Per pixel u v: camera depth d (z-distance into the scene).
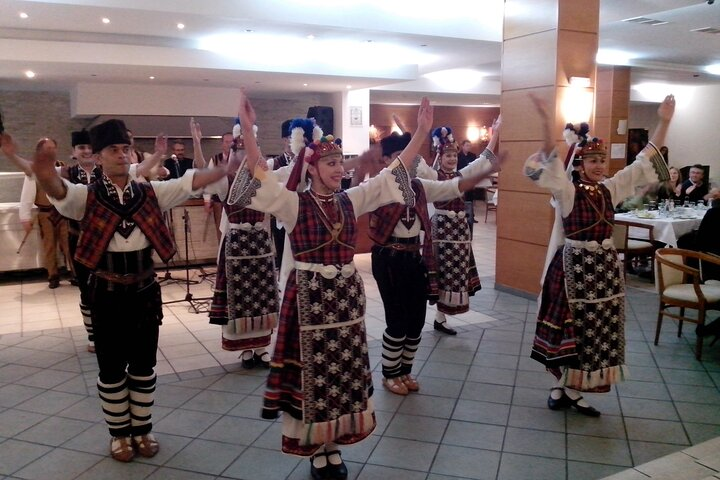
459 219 4.43
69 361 4.12
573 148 3.13
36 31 6.96
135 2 5.88
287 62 8.35
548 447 2.88
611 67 11.02
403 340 3.49
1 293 6.15
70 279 6.50
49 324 5.03
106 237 2.52
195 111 10.34
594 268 3.04
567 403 3.31
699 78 12.79
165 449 2.89
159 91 10.02
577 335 3.06
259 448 2.90
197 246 7.31
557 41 5.26
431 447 2.89
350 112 11.61
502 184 5.90
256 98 12.54
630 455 2.80
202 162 3.57
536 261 5.60
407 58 9.23
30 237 6.57
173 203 2.69
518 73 5.67
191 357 4.17
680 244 6.32
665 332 4.71
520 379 3.72
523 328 4.78
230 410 3.31
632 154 15.49
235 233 3.73
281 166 3.89
